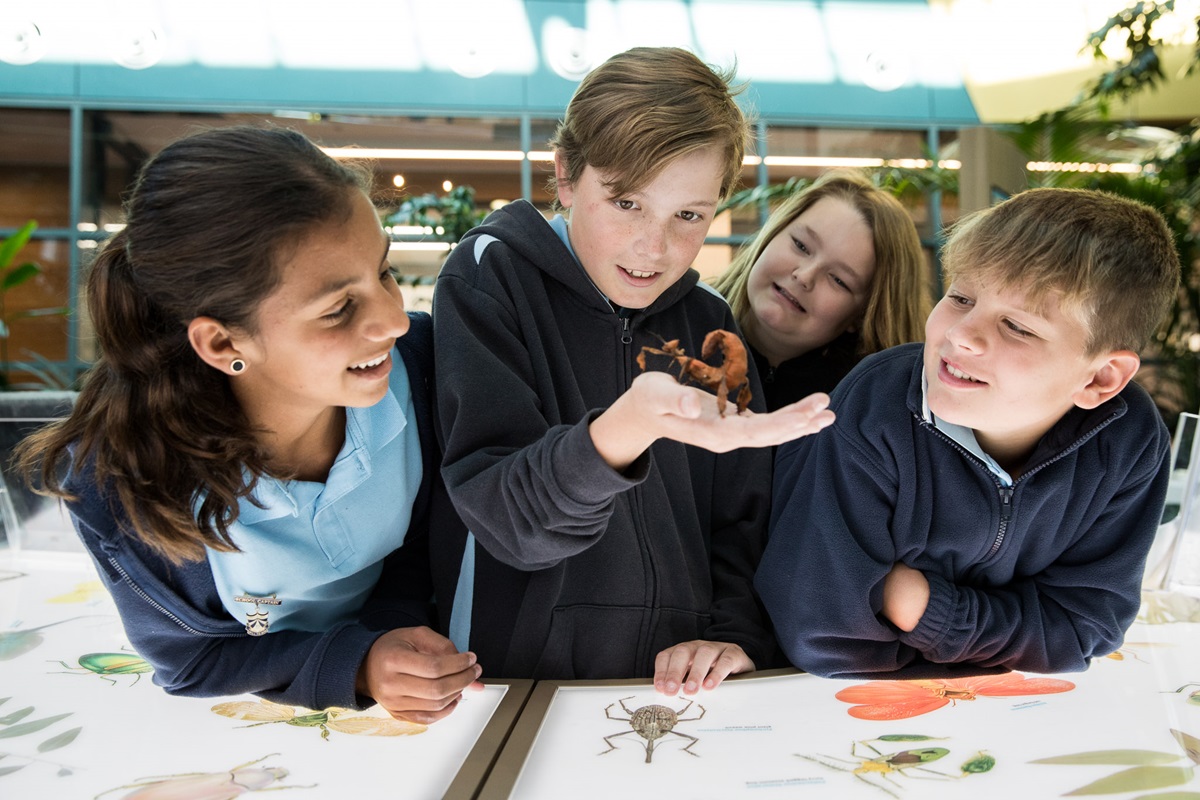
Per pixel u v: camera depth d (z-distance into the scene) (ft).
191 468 3.08
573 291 3.99
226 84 24.97
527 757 2.73
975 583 3.88
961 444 3.58
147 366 3.03
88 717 3.14
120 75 24.72
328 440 3.54
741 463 4.32
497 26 25.44
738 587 4.09
